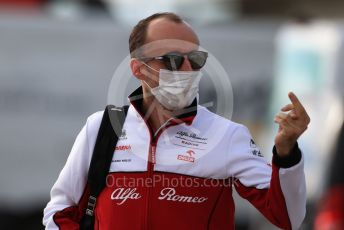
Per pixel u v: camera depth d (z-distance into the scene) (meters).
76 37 25.23
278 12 46.28
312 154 25.05
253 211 25.11
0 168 25.38
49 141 25.33
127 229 10.53
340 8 44.72
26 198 25.42
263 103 25.31
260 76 25.38
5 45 25.22
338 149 21.05
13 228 25.42
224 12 39.34
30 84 25.30
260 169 10.50
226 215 10.70
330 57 25.45
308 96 25.44
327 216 20.73
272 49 25.41
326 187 21.03
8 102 25.27
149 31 10.59
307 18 31.05
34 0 30.62
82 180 11.10
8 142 25.31
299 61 25.52
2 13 25.20
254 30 25.42
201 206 10.48
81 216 11.31
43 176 25.39
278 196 10.04
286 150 9.84
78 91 25.25
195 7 33.19
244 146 10.64
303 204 10.18
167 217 10.46
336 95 25.14
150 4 31.31
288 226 10.30
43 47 25.27
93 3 33.00
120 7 31.11
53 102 25.31
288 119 9.68
